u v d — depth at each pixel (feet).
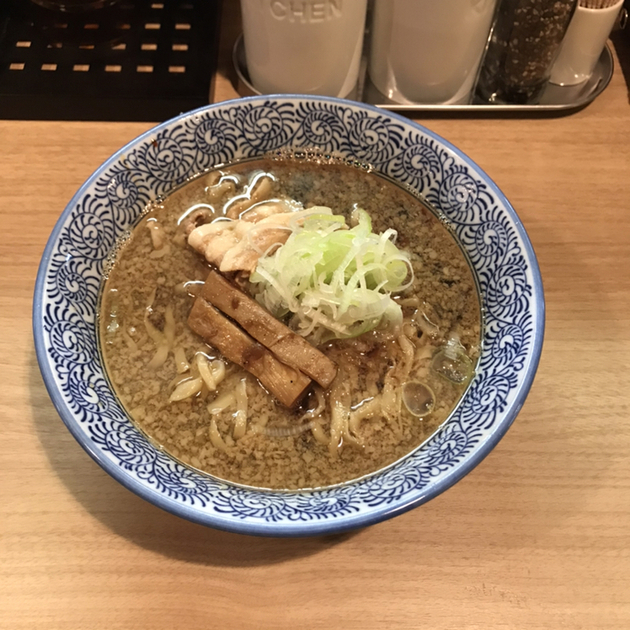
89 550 0.85
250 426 0.90
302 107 1.03
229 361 0.95
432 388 0.91
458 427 0.84
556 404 0.95
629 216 1.11
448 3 1.04
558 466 0.91
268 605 0.82
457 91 1.20
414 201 1.04
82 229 0.94
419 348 0.94
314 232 0.96
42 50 1.22
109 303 0.97
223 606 0.82
